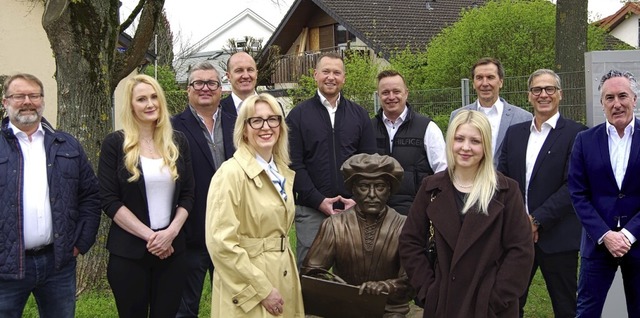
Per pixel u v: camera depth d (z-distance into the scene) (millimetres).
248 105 3404
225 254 3230
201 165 4367
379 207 3537
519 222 3199
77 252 3871
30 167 3686
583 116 7039
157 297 3871
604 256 4117
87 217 3900
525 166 4465
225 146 4520
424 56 15570
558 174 4344
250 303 3246
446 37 14688
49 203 3707
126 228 3736
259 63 21219
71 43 5609
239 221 3340
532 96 4418
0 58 13266
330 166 4410
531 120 4570
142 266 3785
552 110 4391
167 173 3820
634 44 27859
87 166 3938
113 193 3768
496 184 3211
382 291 3404
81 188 3908
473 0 23594
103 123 5805
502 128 4859
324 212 4328
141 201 3768
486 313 3102
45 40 13406
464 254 3150
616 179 4047
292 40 23109
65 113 5699
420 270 3311
